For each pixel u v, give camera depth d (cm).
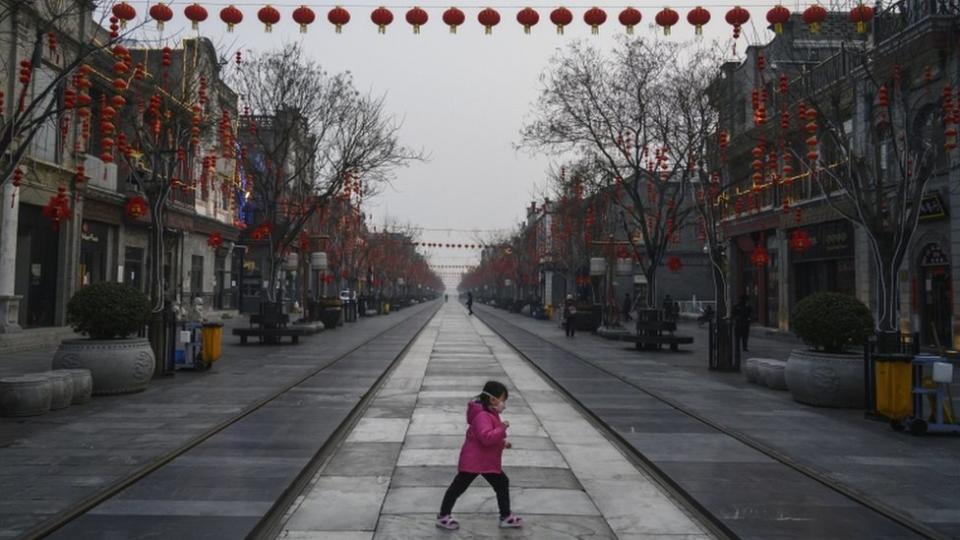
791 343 2622
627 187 2447
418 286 13162
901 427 924
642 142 2481
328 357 1867
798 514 575
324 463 756
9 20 1711
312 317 3181
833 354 1141
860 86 1730
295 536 531
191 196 3206
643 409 1089
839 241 2466
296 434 862
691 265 5594
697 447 822
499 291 8662
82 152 2200
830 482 670
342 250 4153
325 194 2659
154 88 1695
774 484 665
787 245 2886
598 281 3600
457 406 1125
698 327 3809
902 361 971
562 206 3781
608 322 3052
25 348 1894
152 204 1442
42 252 2167
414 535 534
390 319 4722
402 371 1630
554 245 4862
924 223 1959
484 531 544
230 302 4031
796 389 1160
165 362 1425
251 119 2597
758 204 3127
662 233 2509
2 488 622
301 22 1056
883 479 688
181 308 1778
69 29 1952
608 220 3519
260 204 4225
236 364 1678
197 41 1997
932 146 1197
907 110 1245
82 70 1167
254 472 682
